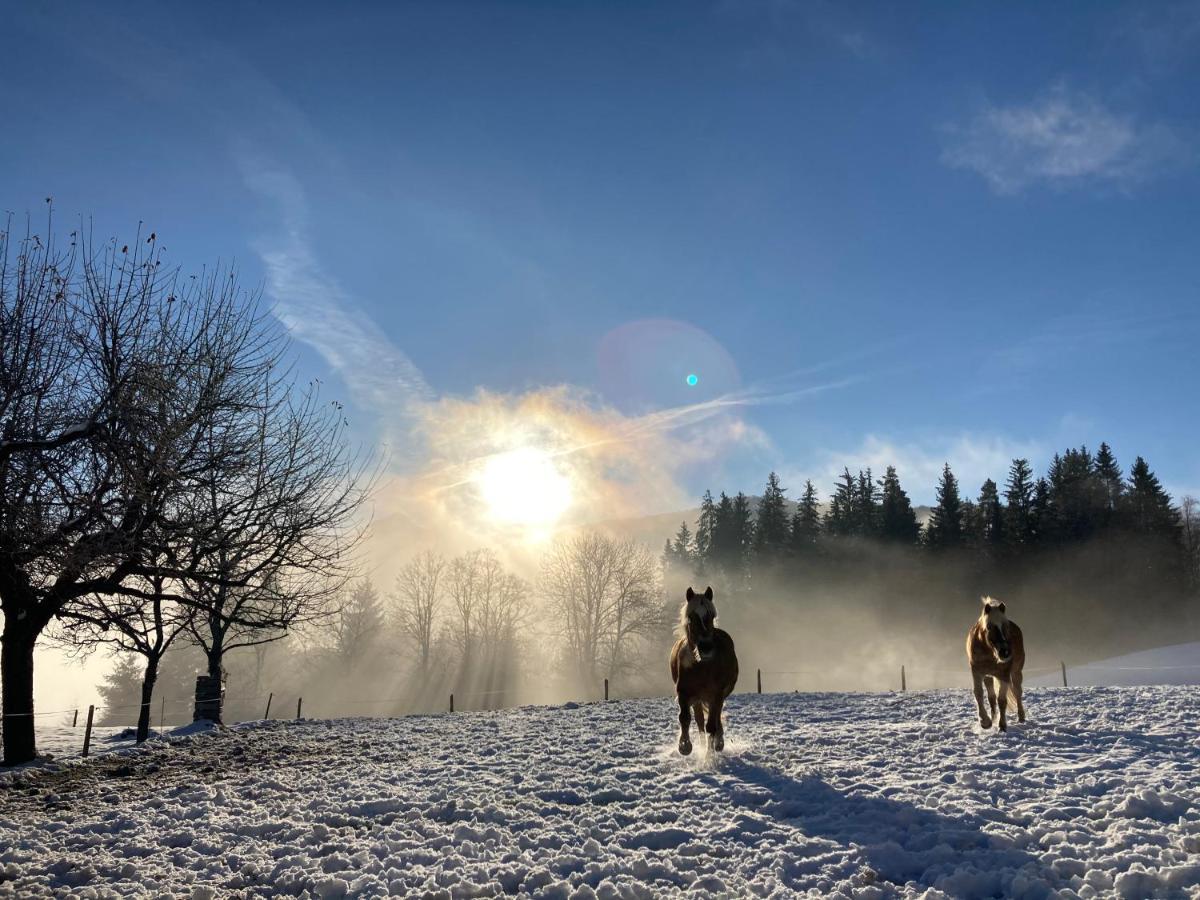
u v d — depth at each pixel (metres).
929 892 6.27
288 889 7.20
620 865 7.30
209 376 11.99
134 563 12.02
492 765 13.16
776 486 90.69
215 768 14.64
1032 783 9.62
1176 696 17.25
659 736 15.52
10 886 7.43
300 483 13.38
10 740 15.47
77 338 10.65
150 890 7.27
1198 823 7.50
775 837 8.01
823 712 18.47
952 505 75.44
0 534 8.63
